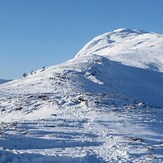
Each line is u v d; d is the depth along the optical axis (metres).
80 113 52.16
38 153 25.16
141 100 83.88
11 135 32.03
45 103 60.72
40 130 37.00
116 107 57.69
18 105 61.94
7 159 21.59
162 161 27.25
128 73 108.19
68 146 30.75
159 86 104.81
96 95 66.31
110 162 25.80
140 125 45.38
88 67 98.00
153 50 191.00
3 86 92.75
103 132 38.44
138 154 28.94
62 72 91.44
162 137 39.44
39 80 87.19
